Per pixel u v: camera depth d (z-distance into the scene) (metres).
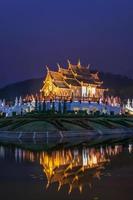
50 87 185.12
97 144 97.56
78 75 199.00
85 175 48.72
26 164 59.53
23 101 199.62
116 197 36.62
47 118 143.88
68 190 39.94
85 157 68.06
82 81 196.25
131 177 46.81
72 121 140.75
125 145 93.81
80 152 77.06
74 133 129.00
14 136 124.50
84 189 40.28
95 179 45.72
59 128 128.88
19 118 150.75
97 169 53.47
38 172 51.59
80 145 94.75
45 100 178.38
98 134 135.38
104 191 39.16
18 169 54.28
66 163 60.31
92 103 191.75
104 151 78.50
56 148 86.81
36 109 177.62
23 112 182.50
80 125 137.12
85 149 83.62
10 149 85.31
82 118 153.12
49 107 176.50
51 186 42.03
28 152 78.19
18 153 76.38
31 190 40.03
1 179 46.41
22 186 42.09
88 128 135.75
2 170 53.47
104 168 54.34
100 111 192.25
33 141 110.94
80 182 44.09
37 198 36.59
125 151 78.00
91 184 42.75
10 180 45.69
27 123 133.62
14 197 37.03
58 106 175.50
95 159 64.88
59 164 59.16
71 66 199.00
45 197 36.97
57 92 183.12
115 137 125.88
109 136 130.75
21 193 38.69
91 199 36.03
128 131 148.38
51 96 178.25
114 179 45.56
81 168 54.84
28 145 96.31
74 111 173.50
